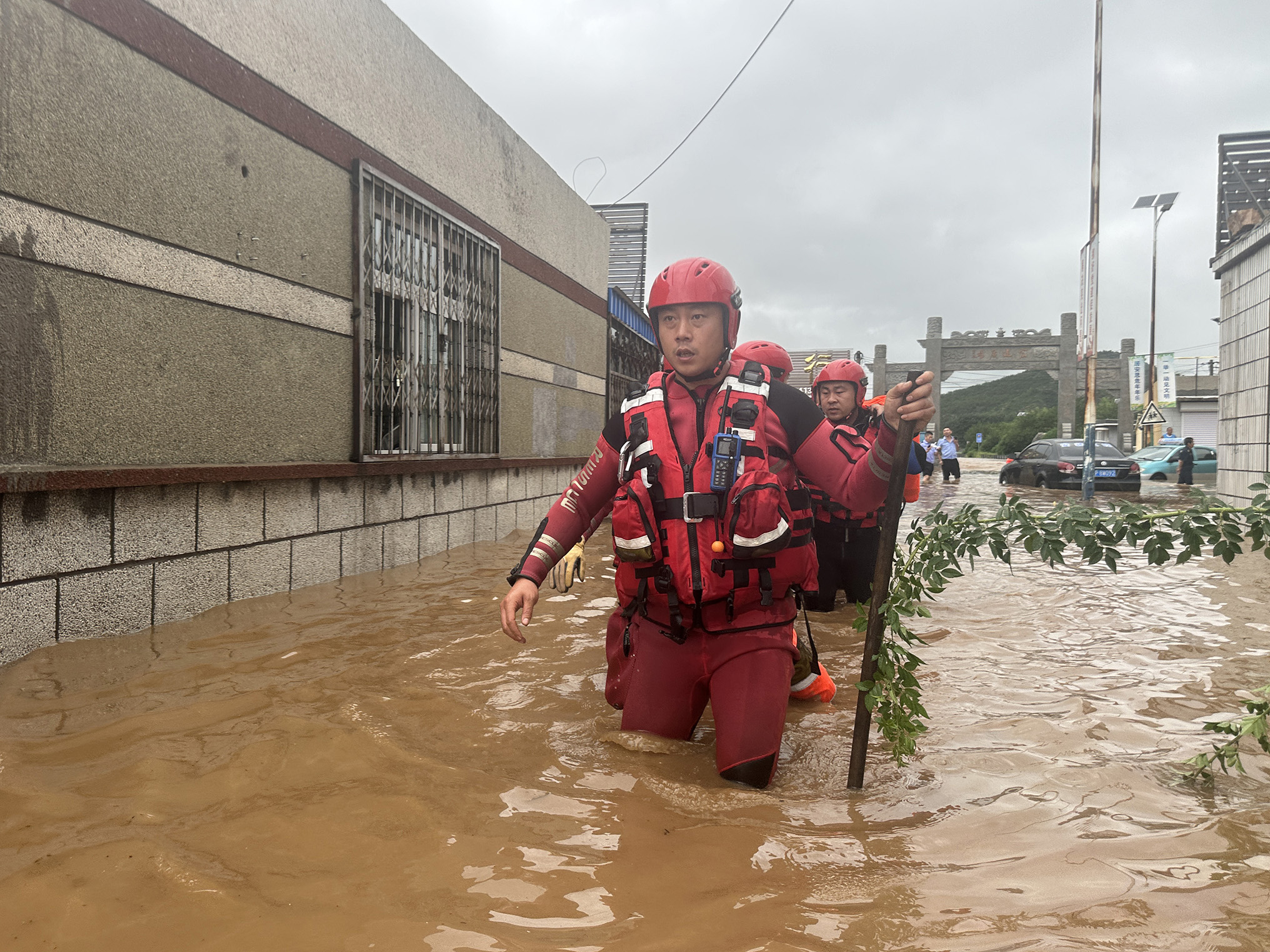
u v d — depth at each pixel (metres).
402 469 6.57
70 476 3.66
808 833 2.01
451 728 2.81
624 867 1.80
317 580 5.67
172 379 4.43
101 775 2.31
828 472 2.39
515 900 1.65
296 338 5.49
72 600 3.78
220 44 4.75
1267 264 11.24
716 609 2.41
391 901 1.64
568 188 10.83
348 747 2.54
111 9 3.98
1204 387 37.00
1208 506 2.14
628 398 2.60
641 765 2.46
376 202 6.42
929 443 24.00
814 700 3.32
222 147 4.77
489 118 8.46
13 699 2.99
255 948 1.47
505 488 8.85
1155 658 3.93
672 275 2.44
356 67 6.14
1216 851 1.89
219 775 2.32
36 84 3.61
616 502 2.45
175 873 1.73
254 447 5.10
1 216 3.47
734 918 1.58
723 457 2.32
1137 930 1.52
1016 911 1.60
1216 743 2.70
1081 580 6.39
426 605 5.00
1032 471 20.36
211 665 3.53
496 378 8.48
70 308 3.80
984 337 48.66
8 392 3.52
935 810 2.18
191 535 4.52
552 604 5.13
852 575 5.29
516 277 9.22
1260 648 4.14
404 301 6.79
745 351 4.89
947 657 3.98
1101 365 47.41
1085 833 2.01
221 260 4.78
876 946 1.48
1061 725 2.93
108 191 4.00
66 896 1.64
